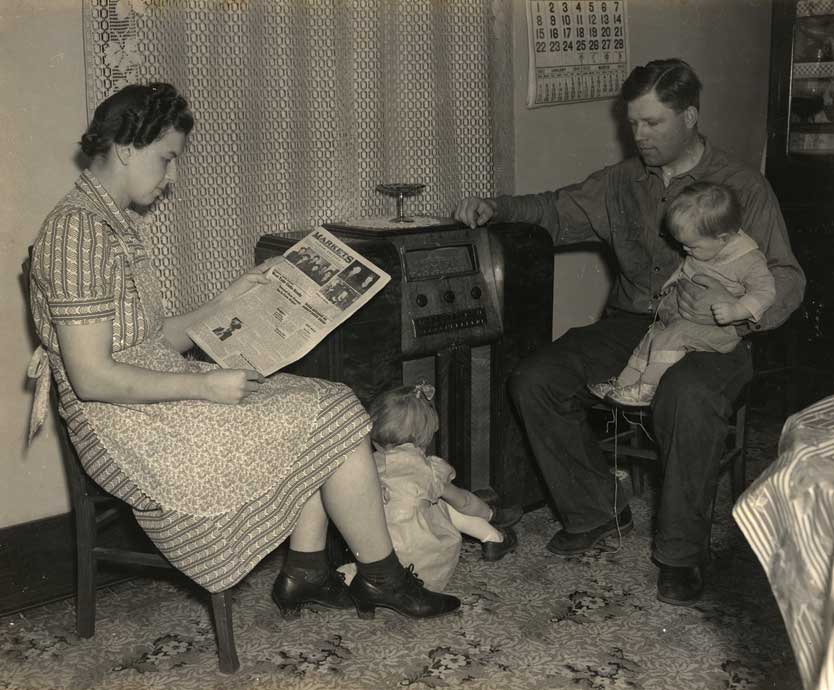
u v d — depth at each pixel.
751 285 2.62
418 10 2.98
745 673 2.23
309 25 2.79
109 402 2.01
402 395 2.57
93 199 2.04
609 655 2.32
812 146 3.85
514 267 2.87
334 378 2.62
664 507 2.57
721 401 2.53
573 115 3.61
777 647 2.35
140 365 2.10
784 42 3.90
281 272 2.47
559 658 2.31
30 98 2.45
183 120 2.08
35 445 2.63
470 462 2.93
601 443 2.92
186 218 2.65
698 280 2.68
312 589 2.47
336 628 2.45
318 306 2.37
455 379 2.81
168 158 2.09
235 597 2.60
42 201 2.51
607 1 3.58
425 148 3.09
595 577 2.73
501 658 2.31
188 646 2.37
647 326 2.98
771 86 3.97
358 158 2.96
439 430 2.83
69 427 2.18
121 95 2.03
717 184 2.66
